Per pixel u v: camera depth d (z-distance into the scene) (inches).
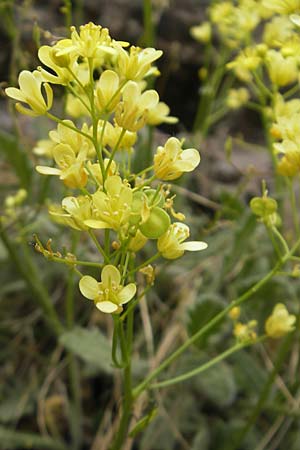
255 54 9.0
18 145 11.1
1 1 10.6
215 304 10.0
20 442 10.3
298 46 8.7
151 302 11.6
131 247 6.4
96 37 6.1
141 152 10.7
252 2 10.5
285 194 11.5
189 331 10.2
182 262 11.5
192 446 10.2
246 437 10.4
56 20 15.3
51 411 11.0
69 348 9.6
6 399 11.1
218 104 13.0
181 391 10.6
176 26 15.5
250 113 15.8
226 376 10.2
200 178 13.5
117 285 6.2
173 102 16.0
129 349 7.2
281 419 10.3
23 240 10.3
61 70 6.2
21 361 11.7
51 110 12.6
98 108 6.2
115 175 6.1
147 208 5.9
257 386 10.4
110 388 11.3
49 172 6.1
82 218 6.1
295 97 15.1
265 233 11.5
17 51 10.8
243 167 14.0
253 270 11.3
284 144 7.5
